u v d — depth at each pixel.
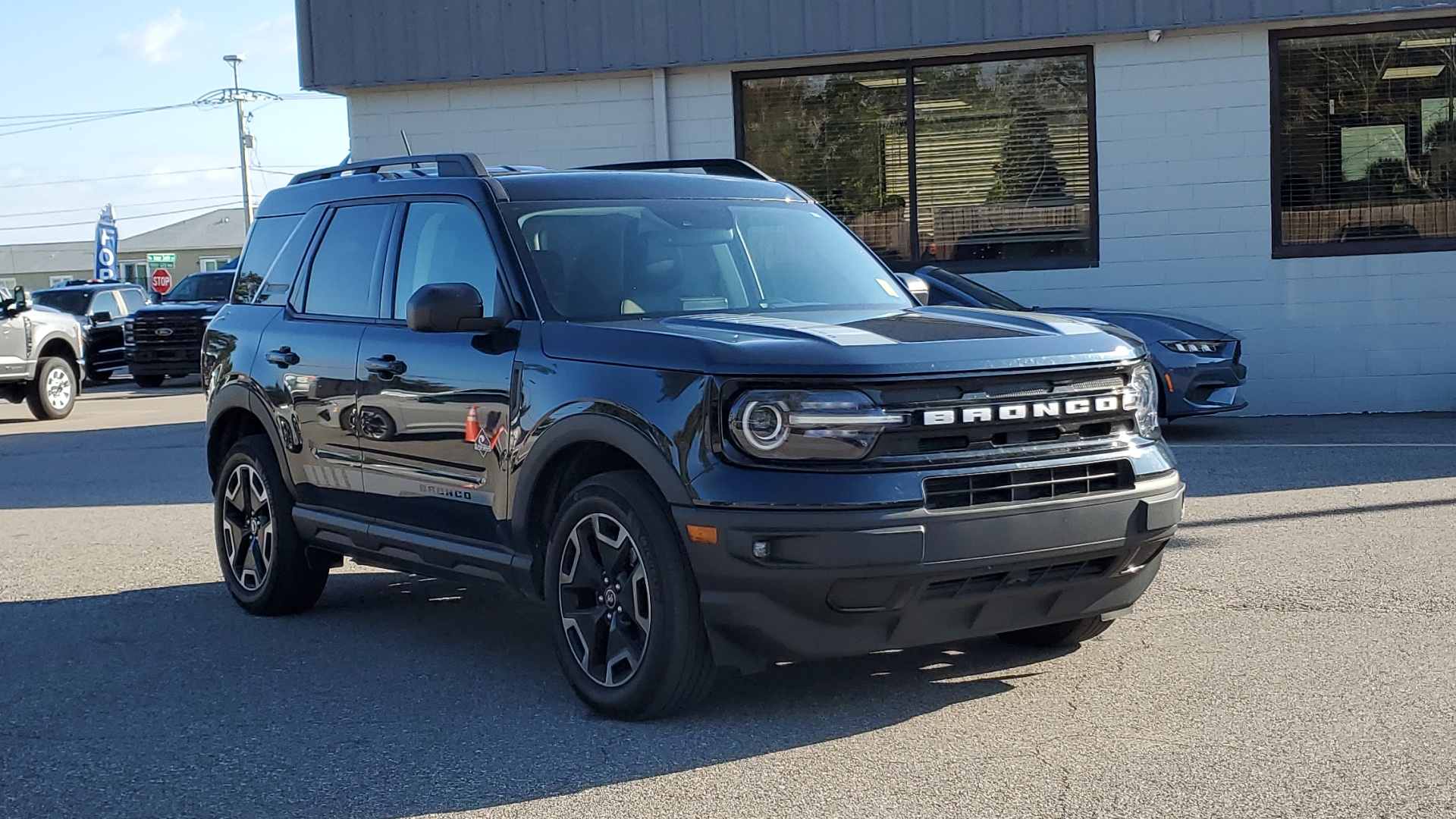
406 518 5.94
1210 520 8.41
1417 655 5.41
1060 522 4.65
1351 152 14.53
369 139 15.84
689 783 4.28
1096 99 14.67
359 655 6.08
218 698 5.48
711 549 4.52
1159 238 14.69
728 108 15.35
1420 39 14.33
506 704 5.23
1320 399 14.55
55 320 19.44
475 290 5.36
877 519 4.38
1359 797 3.96
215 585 7.73
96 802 4.35
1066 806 3.97
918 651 5.71
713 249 5.82
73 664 6.07
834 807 4.04
